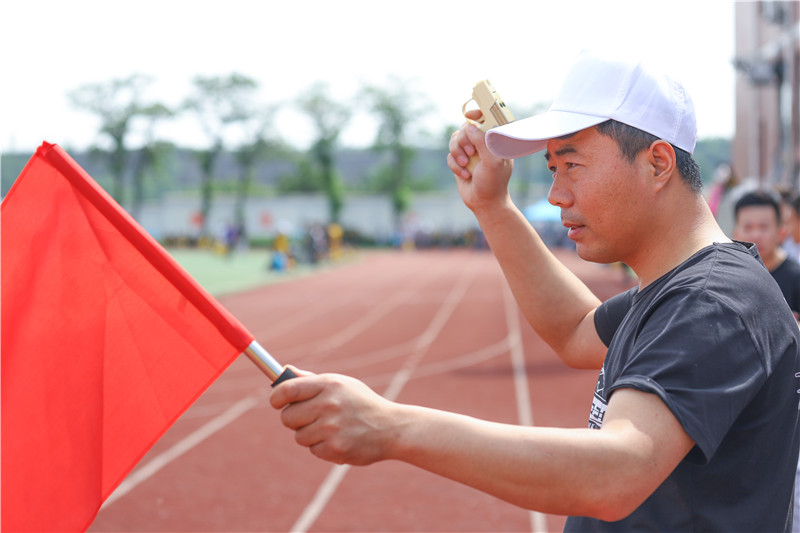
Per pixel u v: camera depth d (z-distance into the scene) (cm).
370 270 3588
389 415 123
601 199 146
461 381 966
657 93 145
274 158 7594
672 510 137
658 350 128
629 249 152
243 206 7112
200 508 529
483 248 6072
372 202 7112
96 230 166
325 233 4147
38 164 166
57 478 165
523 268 199
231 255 4744
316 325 1574
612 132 144
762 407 135
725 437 136
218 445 690
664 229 149
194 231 7006
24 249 167
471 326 1534
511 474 118
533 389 903
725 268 137
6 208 166
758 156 2612
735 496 137
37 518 165
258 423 770
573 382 941
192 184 9369
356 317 1711
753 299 134
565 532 156
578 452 118
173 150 7312
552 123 147
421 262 4422
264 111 7281
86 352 165
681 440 121
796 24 2155
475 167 194
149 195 8725
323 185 7619
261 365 150
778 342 135
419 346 1282
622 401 124
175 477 599
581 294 201
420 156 9394
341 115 7525
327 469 615
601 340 190
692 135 150
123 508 529
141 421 164
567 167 150
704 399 122
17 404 165
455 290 2431
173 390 163
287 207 7094
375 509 525
